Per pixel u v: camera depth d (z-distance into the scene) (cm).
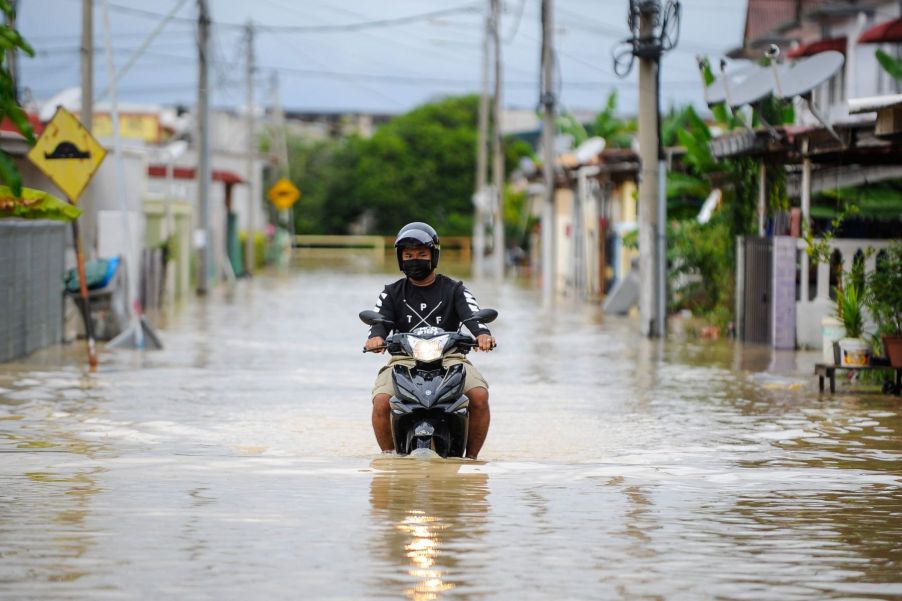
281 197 15362
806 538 1786
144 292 7581
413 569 1573
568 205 12450
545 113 9725
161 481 2202
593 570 1582
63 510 1930
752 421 3186
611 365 4738
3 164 2927
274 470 2328
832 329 4103
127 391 3756
